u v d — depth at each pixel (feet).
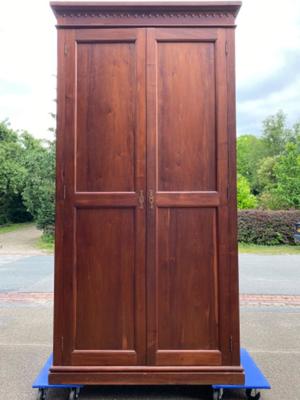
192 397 7.62
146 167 7.60
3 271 23.75
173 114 7.66
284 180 48.08
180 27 7.64
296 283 20.01
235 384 7.32
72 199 7.60
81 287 7.54
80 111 7.67
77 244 7.59
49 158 40.06
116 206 7.59
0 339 11.41
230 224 7.57
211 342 7.46
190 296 7.52
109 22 7.63
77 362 7.43
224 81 7.63
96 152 7.65
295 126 88.99
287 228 38.55
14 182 55.52
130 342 7.48
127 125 7.67
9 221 63.05
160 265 7.55
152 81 7.63
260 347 10.69
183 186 7.63
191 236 7.58
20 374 8.78
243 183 51.75
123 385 8.16
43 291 17.95
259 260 29.25
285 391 7.86
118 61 7.68
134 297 7.53
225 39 7.62
